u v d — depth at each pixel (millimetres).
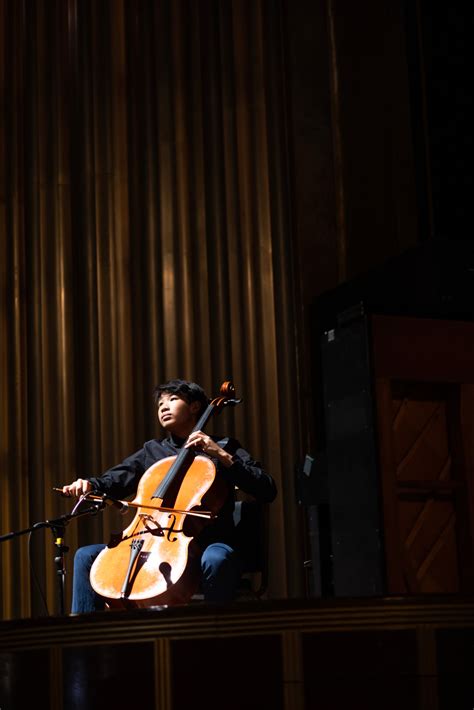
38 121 8461
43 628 4578
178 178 8680
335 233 8867
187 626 4488
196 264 8625
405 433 6105
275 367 8578
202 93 8844
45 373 8148
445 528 6039
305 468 7309
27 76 8508
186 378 8422
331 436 6188
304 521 8320
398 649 4488
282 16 9125
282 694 4441
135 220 8570
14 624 4609
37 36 8555
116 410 8234
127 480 6414
